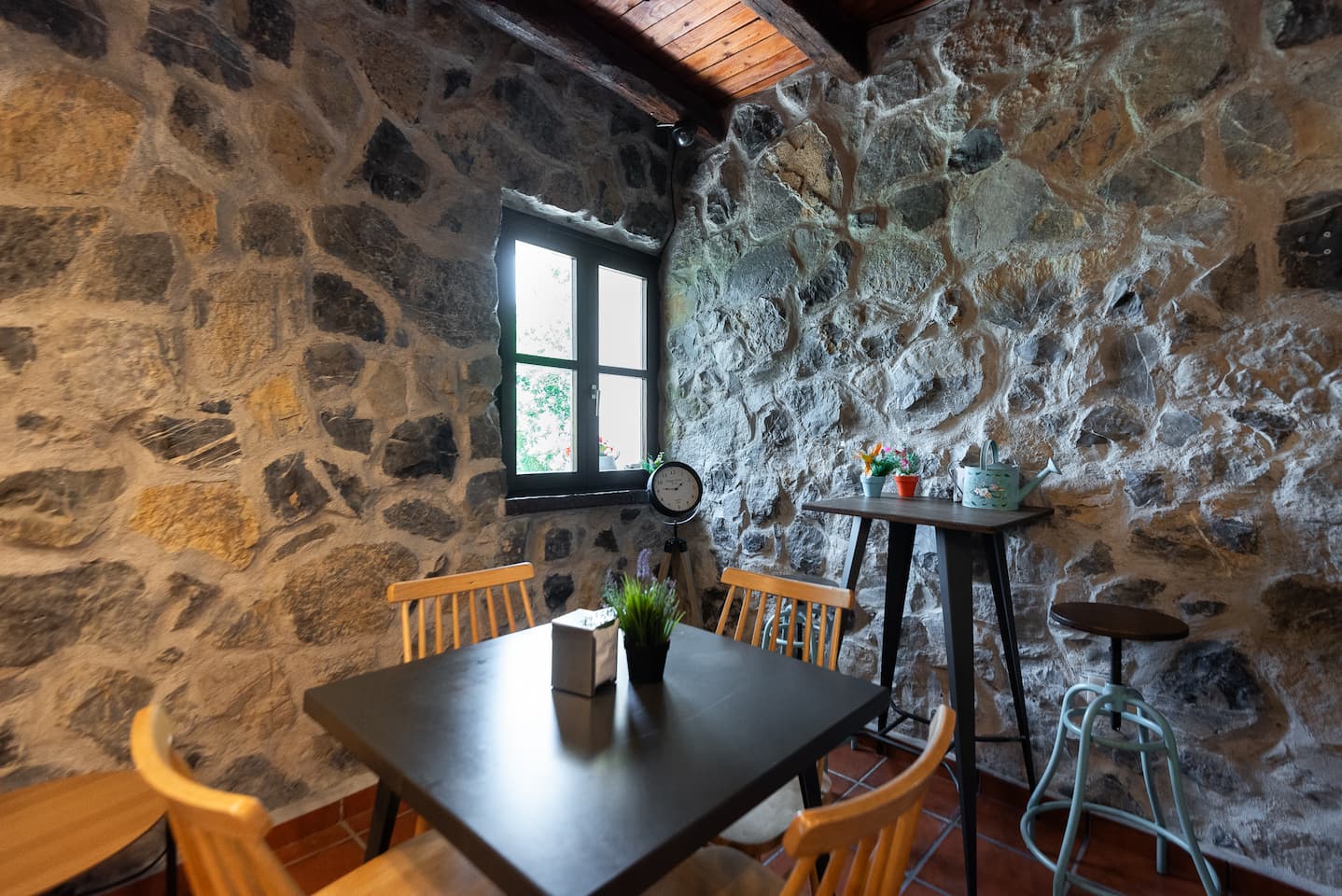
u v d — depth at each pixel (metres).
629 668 1.27
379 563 2.06
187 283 1.69
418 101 2.14
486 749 0.99
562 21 2.16
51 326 1.50
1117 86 1.89
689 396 2.99
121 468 1.60
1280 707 1.66
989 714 2.15
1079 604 1.80
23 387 1.47
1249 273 1.70
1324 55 1.60
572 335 2.79
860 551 2.19
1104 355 1.92
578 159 2.60
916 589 2.32
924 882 1.73
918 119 2.28
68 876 1.12
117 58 1.58
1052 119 2.00
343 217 1.97
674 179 3.00
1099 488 1.93
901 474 2.22
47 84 1.49
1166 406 1.82
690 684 1.26
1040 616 2.04
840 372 2.49
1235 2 1.71
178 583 1.68
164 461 1.66
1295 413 1.64
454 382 2.25
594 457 2.86
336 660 1.97
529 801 0.85
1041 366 2.04
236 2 1.76
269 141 1.82
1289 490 1.65
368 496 2.03
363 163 2.01
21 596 1.47
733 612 2.83
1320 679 1.61
